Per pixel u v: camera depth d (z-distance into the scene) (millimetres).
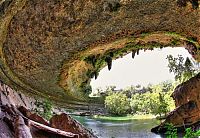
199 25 12844
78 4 10578
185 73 22516
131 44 15297
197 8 11195
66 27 11477
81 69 17094
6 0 7906
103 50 15273
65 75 15609
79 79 18359
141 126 24594
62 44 12703
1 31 10086
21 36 10984
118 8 11008
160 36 14281
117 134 21125
